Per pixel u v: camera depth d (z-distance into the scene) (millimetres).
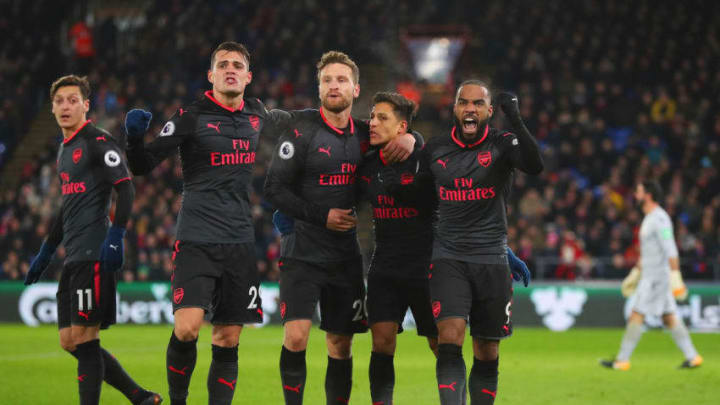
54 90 22094
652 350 43406
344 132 21500
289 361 20969
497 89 87438
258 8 97000
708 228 65500
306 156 21172
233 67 20781
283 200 20812
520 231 65812
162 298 57906
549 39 90688
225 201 20828
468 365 35375
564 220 66500
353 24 93375
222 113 20938
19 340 46688
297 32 93688
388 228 21719
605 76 85125
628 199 70438
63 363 36438
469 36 97250
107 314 21859
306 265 21141
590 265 61281
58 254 62594
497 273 20703
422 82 98812
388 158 21234
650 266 35750
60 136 83062
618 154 76562
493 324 20625
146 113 19500
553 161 74188
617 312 56250
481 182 20547
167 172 74438
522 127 19984
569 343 46875
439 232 21031
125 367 35031
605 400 27438
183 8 97812
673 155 77625
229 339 20922
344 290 21469
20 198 73188
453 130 21219
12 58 91375
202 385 29516
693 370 35250
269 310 57656
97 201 21797
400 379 31844
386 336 21625
